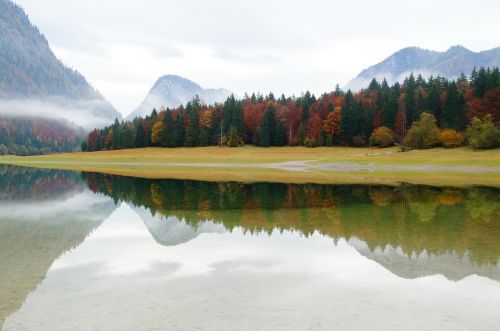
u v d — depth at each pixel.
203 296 9.49
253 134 123.50
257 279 10.79
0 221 19.72
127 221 19.94
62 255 13.07
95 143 151.25
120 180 47.03
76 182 44.84
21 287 9.95
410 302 9.20
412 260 12.52
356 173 56.44
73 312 8.52
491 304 9.07
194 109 128.38
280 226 18.42
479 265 11.89
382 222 19.39
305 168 67.38
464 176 50.47
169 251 13.82
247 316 8.41
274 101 143.12
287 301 9.22
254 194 31.88
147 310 8.67
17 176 55.44
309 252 13.62
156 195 31.38
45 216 21.45
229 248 14.25
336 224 18.92
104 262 12.34
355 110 110.25
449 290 9.91
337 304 9.07
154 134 126.56
